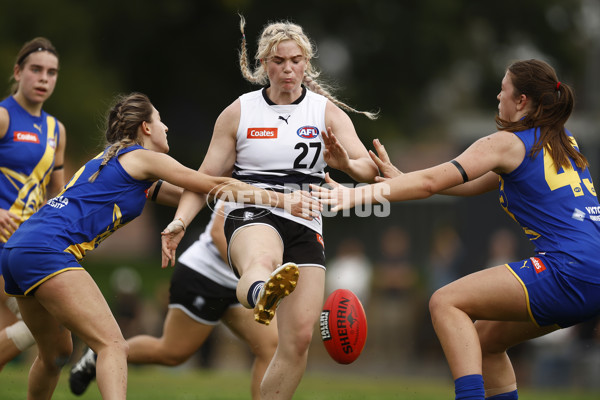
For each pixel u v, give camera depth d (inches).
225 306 943.7
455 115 4180.6
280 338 767.7
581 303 698.8
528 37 3462.1
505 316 713.6
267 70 789.2
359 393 1306.6
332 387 1466.5
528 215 724.0
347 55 3228.3
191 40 3097.9
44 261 725.9
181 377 1540.4
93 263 3277.6
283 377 766.5
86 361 970.1
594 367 1784.0
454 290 713.6
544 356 1830.7
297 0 2989.7
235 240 768.3
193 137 3240.7
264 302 685.3
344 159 749.3
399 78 3186.5
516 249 2412.6
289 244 783.7
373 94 3208.7
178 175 759.1
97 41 2866.6
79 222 745.0
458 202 2512.3
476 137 2992.1
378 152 781.3
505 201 741.9
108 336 722.8
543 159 716.0
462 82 3799.2
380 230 3627.0
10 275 747.4
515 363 1923.0
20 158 944.3
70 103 2571.4
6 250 751.7
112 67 2992.1
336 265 2282.2
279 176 787.4
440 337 708.7
